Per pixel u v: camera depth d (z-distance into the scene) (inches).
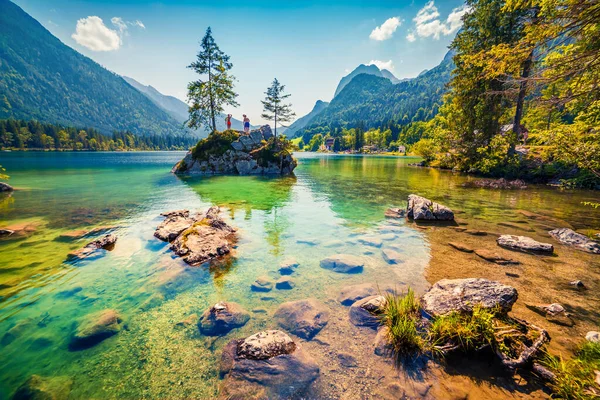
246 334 205.3
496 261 331.9
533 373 160.4
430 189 942.4
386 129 6811.0
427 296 238.4
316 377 163.6
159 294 265.4
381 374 165.0
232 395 153.2
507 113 1422.2
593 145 544.7
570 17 257.3
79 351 189.6
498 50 340.5
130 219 542.3
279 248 390.6
